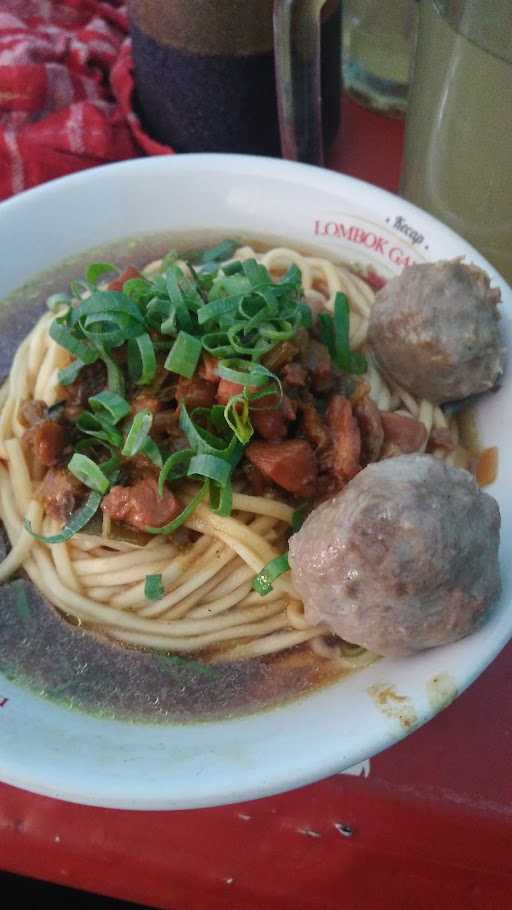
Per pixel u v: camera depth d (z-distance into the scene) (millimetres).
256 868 180
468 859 178
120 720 181
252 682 188
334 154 308
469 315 201
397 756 186
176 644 199
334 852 180
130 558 208
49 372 232
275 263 255
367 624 162
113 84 310
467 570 158
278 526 212
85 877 186
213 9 245
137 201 256
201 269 246
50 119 298
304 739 158
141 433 190
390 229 240
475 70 203
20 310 252
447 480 166
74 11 340
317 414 206
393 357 216
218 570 208
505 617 162
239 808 182
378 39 296
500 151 215
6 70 296
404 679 164
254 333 206
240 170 251
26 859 186
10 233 244
